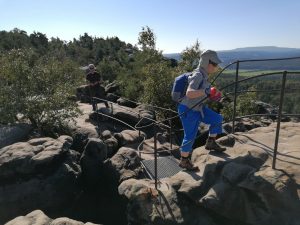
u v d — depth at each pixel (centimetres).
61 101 679
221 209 286
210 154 333
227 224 293
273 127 389
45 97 676
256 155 303
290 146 321
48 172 479
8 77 700
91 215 463
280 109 273
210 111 334
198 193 301
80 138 636
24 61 736
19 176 468
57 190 475
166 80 972
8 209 462
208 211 300
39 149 495
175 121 830
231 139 359
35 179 469
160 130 722
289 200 260
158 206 322
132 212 338
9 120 646
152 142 610
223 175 295
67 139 530
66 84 730
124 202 437
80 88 1042
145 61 1379
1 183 465
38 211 327
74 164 509
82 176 509
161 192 332
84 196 495
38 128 657
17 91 679
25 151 484
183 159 332
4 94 665
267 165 290
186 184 310
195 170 329
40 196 468
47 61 790
